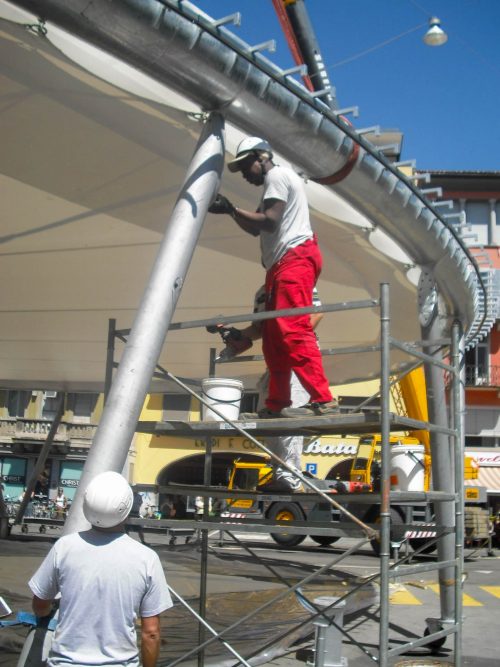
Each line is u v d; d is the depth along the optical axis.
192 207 5.12
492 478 34.91
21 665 3.56
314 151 5.91
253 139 5.38
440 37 8.27
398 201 6.73
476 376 37.12
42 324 13.09
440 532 5.76
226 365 15.55
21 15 4.83
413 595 11.72
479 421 36.97
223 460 36.62
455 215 7.57
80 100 5.79
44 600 3.38
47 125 6.16
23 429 37.34
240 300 11.05
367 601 10.12
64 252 9.14
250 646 6.66
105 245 8.82
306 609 8.27
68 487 37.47
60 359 16.09
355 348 5.92
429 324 8.03
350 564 16.70
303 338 5.07
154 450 36.16
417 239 7.36
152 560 3.34
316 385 5.02
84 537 3.34
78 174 6.94
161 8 4.60
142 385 4.72
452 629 5.37
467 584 13.66
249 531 4.64
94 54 5.21
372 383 33.38
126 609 3.23
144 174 6.92
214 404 6.16
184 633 7.02
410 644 4.85
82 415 38.09
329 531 4.51
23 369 17.66
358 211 6.97
